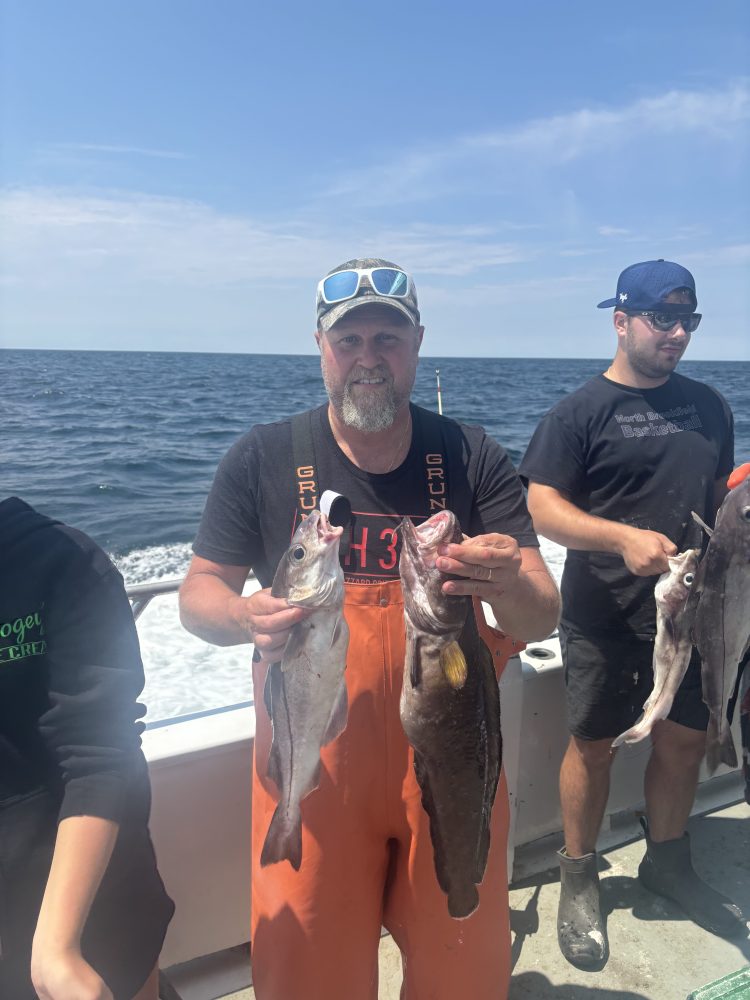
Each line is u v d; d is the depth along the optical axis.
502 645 2.09
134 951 1.67
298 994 1.85
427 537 1.73
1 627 1.47
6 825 1.50
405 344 1.96
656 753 2.93
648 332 2.74
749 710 2.62
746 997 1.69
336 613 1.70
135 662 1.60
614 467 2.84
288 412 30.66
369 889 1.92
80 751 1.48
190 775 2.43
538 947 2.76
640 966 2.66
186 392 40.44
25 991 1.54
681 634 2.39
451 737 1.72
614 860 3.20
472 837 1.76
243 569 2.11
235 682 4.83
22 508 1.58
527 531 2.09
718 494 3.01
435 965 1.91
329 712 1.73
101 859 1.42
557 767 3.21
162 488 15.31
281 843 1.70
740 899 2.98
